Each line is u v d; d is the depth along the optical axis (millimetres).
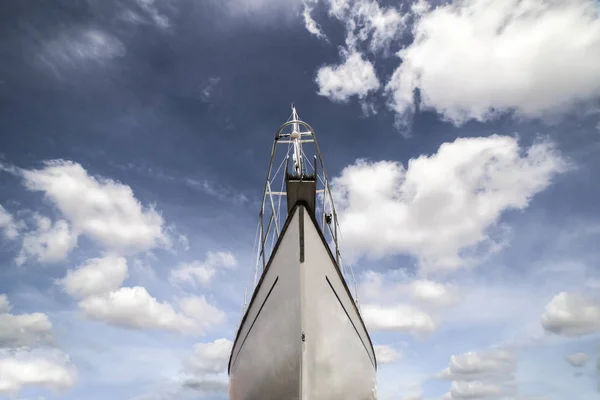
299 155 11609
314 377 9180
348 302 10375
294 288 9102
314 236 9547
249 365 10102
